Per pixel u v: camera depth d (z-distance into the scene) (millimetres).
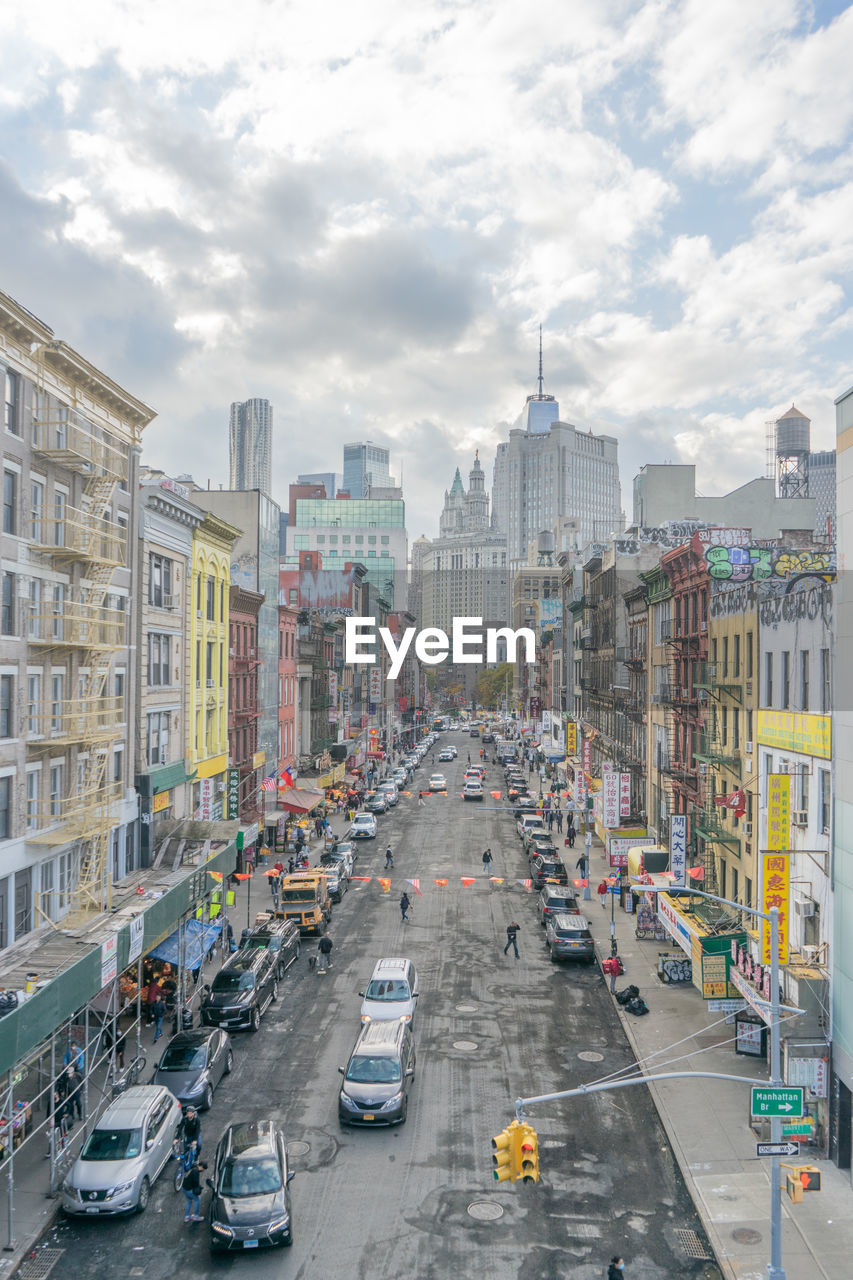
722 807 34375
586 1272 16766
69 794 28703
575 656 85000
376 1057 23406
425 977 34469
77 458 27766
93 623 28516
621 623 61375
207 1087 23281
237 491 57781
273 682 59188
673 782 42906
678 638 41688
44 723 27188
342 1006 31266
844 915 21297
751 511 60375
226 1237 17078
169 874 33875
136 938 24922
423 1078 25391
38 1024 18609
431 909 45250
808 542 41031
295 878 41656
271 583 59250
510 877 51875
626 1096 24531
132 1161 19109
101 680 31047
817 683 24672
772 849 24141
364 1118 22234
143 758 35406
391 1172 20312
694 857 38438
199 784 42625
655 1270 16875
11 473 25906
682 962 33906
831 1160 21234
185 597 40719
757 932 27578
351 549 175625
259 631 55906
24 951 24141
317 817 64438
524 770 103750
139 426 35219
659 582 47719
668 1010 30906
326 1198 19234
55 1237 18016
